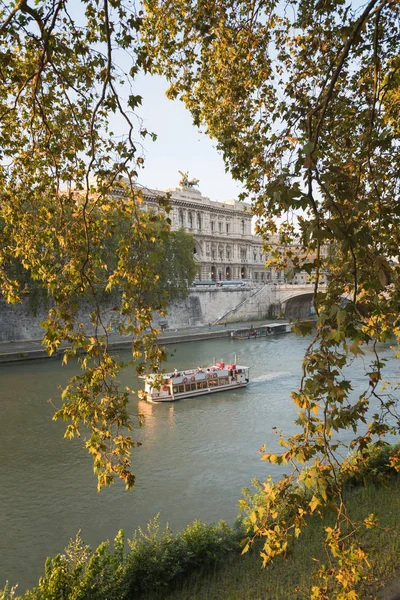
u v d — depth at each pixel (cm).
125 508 1739
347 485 1447
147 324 720
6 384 3644
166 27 938
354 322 321
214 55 997
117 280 726
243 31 940
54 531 1591
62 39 738
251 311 9350
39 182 876
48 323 647
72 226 768
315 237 320
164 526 1608
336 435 2261
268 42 970
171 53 959
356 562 404
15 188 879
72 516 1686
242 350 5681
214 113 1044
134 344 715
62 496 1834
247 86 993
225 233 11294
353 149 795
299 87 883
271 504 425
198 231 10419
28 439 2445
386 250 650
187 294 7538
